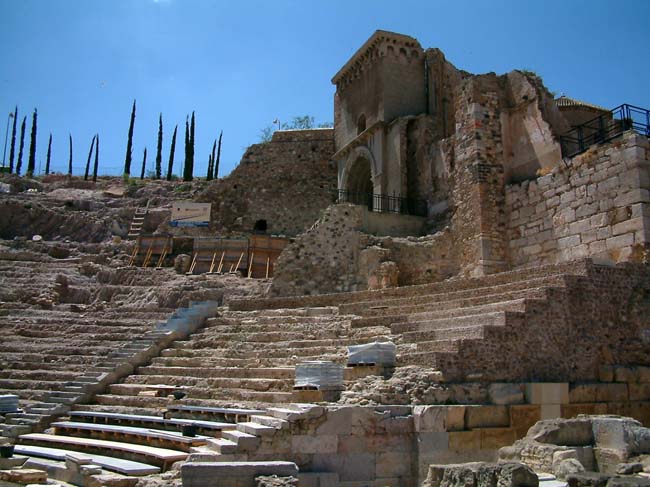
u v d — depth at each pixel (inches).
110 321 950.4
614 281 666.8
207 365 722.2
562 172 894.4
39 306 1103.0
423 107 1428.4
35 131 2837.1
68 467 496.4
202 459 455.2
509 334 588.1
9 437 615.5
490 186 1008.9
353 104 1558.8
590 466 484.7
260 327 796.0
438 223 1170.6
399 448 519.8
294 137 1797.5
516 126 1034.1
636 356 661.3
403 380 552.1
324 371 572.7
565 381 606.5
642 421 634.8
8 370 792.9
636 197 764.0
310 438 494.6
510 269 983.0
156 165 2748.5
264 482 413.1
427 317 692.1
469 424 538.0
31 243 1595.7
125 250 1563.7
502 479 383.6
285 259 1110.4
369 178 1541.6
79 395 692.1
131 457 518.3
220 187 1782.7
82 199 2017.7
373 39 1438.2
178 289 1179.3
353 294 861.8
